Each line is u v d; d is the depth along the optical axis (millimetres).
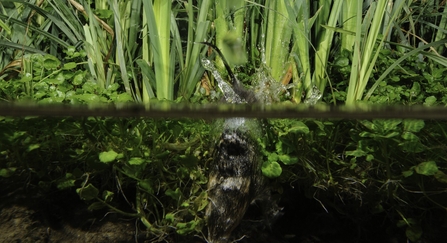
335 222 1394
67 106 466
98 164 1265
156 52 1515
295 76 1650
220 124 1293
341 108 481
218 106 489
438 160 1349
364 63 1552
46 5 1815
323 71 1659
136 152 1294
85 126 1310
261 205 1364
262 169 1266
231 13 1638
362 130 1327
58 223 1342
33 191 1368
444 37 1891
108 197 1288
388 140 1278
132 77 1658
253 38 1725
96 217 1349
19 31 1767
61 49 1812
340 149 1419
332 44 1824
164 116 487
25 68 1608
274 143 1321
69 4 1746
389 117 477
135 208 1361
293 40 1695
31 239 1307
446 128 1321
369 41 1545
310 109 484
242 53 1059
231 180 1270
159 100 1423
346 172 1371
